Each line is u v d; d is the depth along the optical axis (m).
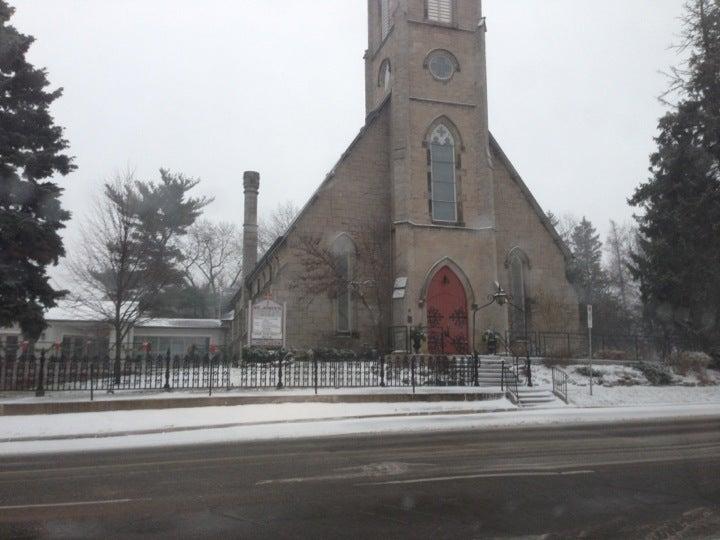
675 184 28.09
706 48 29.14
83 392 18.84
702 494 7.79
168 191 47.41
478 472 9.32
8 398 17.53
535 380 23.64
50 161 21.70
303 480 8.78
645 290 29.45
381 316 28.36
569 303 31.52
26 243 20.70
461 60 31.53
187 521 6.56
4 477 9.38
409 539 5.80
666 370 25.50
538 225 31.95
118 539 5.92
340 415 17.20
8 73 21.45
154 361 22.11
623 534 5.99
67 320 38.81
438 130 30.77
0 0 21.11
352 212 29.56
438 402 19.78
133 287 28.31
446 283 29.30
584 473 9.23
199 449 12.25
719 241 26.98
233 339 41.31
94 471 9.83
